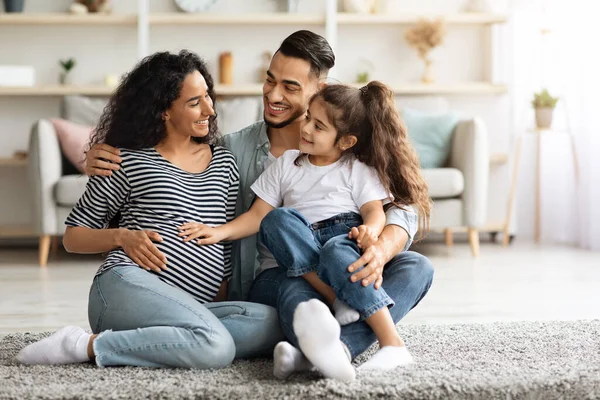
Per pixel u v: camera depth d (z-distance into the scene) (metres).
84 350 2.14
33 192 4.75
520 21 6.01
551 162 6.01
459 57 6.12
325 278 2.10
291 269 2.14
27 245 5.79
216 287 2.33
